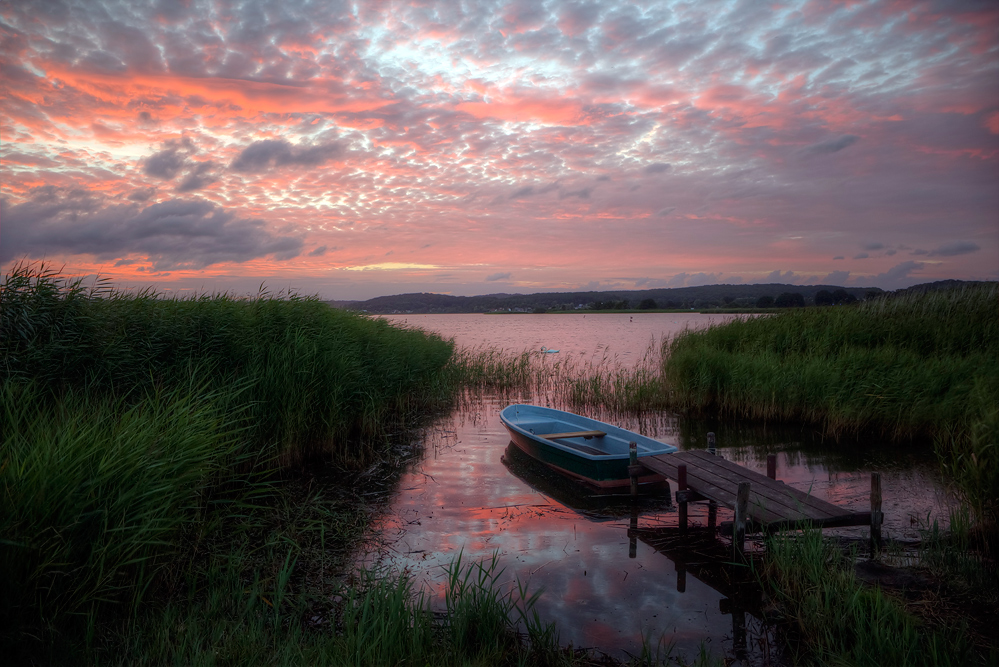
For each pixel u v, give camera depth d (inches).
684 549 227.9
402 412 518.3
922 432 389.4
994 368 410.6
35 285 259.9
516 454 380.2
